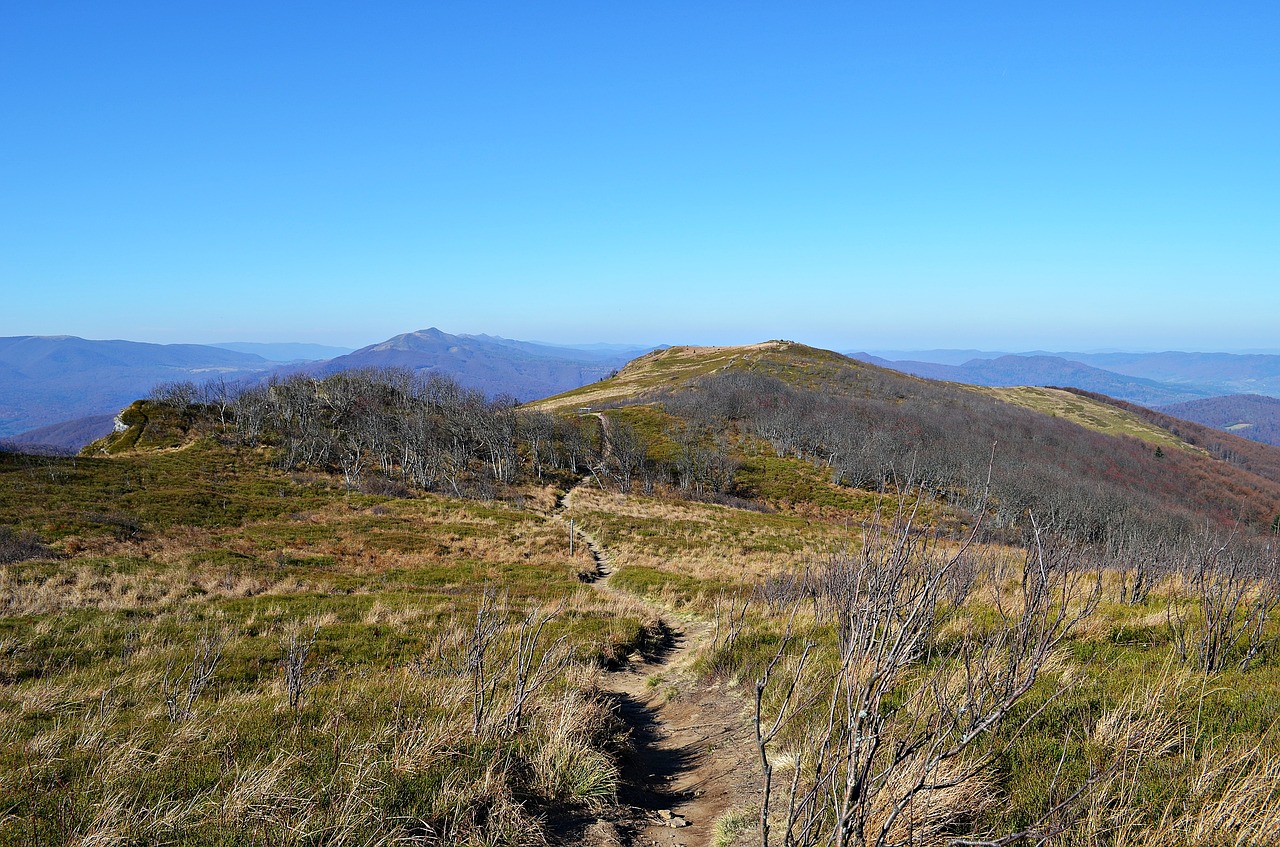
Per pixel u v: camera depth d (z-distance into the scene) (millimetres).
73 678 10695
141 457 56906
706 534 42312
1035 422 117688
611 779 5996
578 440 77938
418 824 4590
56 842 4305
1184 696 5438
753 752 6613
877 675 3225
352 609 18172
